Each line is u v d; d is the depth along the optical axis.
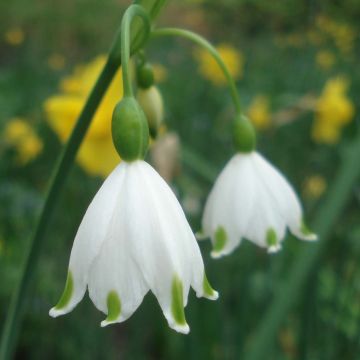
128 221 0.09
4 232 0.23
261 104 0.30
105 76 0.10
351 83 0.43
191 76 0.50
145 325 0.20
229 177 0.12
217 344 0.20
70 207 0.25
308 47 0.48
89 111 0.11
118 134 0.09
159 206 0.09
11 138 0.29
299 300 0.20
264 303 0.20
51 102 0.20
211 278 0.20
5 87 0.48
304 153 0.31
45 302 0.21
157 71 0.39
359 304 0.20
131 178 0.09
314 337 0.20
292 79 0.47
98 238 0.09
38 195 0.25
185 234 0.09
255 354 0.15
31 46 0.68
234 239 0.11
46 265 0.23
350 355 0.19
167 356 0.21
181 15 0.66
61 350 0.20
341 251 0.20
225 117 0.32
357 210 0.23
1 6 0.73
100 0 0.79
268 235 0.11
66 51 0.74
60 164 0.11
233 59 0.40
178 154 0.17
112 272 0.08
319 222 0.16
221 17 0.52
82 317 0.20
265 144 0.31
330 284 0.21
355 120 0.30
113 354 0.21
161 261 0.08
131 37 0.11
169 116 0.35
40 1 0.76
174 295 0.08
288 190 0.11
